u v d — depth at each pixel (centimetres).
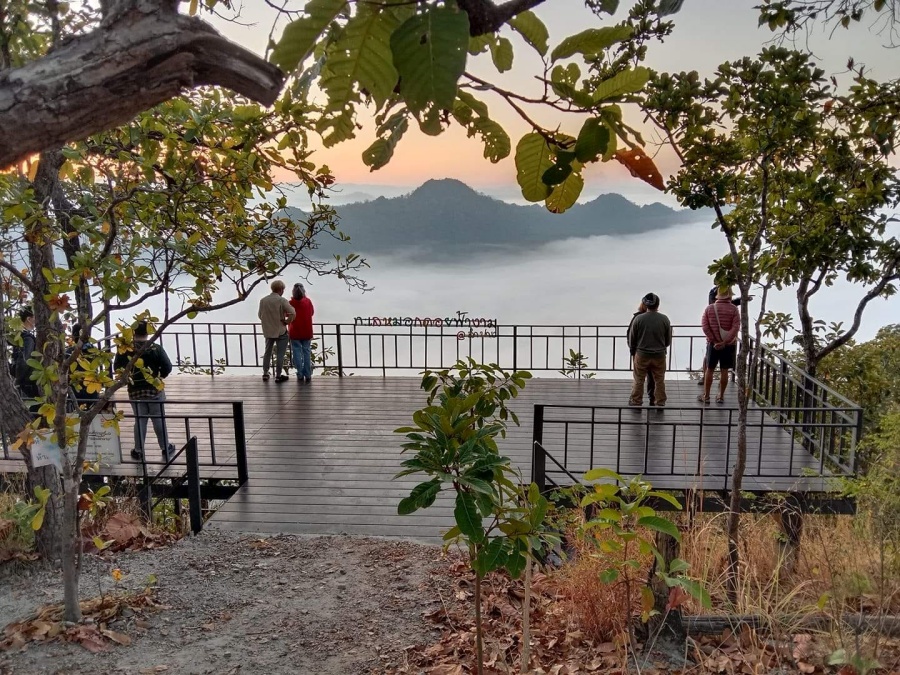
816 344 972
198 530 564
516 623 395
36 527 396
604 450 744
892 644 316
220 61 96
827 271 837
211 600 444
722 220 452
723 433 793
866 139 463
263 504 626
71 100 90
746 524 534
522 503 321
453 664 359
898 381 997
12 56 276
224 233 397
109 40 91
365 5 82
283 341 1078
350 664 371
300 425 872
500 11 94
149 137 361
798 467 675
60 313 391
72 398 510
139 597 439
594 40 95
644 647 340
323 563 498
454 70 73
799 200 516
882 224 601
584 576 394
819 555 431
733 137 439
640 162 115
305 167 382
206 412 931
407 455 756
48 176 367
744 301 452
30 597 444
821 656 315
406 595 444
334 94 91
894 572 386
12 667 367
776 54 406
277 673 363
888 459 508
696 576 401
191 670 366
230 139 364
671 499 305
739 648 328
